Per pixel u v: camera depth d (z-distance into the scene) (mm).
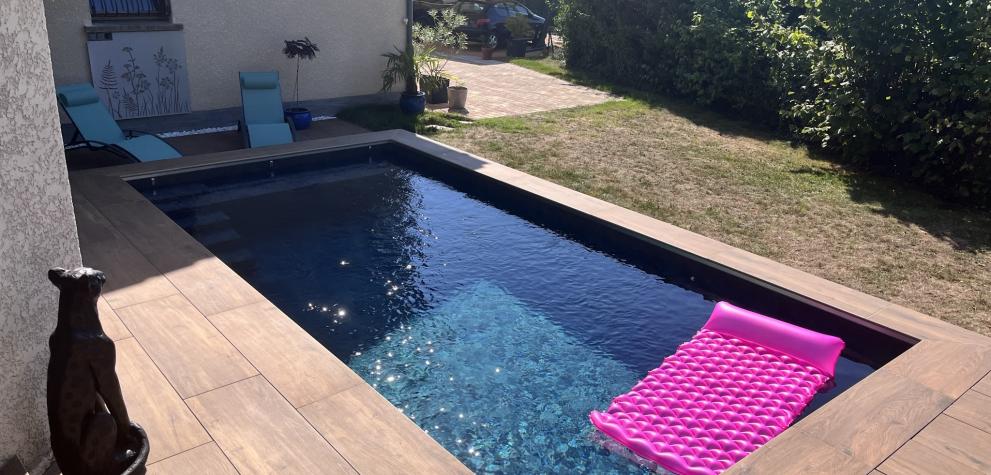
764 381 4781
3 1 2648
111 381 2746
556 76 16328
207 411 3664
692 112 13070
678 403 4531
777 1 12484
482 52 18672
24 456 3010
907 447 3672
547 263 6820
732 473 3428
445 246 7109
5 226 2777
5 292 2801
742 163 9820
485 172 8430
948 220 7887
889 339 5121
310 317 5602
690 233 6824
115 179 7461
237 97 10852
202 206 7777
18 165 2820
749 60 12148
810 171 9586
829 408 4004
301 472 3268
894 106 9234
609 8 15750
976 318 5590
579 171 9039
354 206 8055
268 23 10789
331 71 11758
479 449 4199
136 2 9727
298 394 3850
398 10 12156
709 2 13312
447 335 5449
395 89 12664
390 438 3531
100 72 9461
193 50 10188
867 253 6832
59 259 3129
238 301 4871
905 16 8969
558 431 4371
